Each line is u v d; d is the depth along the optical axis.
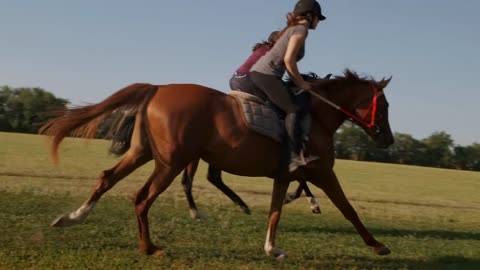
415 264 6.53
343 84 6.36
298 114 5.70
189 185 8.16
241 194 15.02
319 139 6.01
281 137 5.68
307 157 5.75
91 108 5.47
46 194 11.07
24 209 8.62
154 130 5.38
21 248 5.74
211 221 8.69
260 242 7.12
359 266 6.19
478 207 18.33
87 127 5.52
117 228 7.30
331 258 6.50
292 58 5.66
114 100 5.47
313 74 6.49
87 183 14.23
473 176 44.47
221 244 6.81
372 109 6.35
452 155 67.94
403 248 7.61
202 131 5.41
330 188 6.14
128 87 5.57
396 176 35.06
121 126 5.58
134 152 5.55
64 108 5.52
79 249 5.89
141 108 5.50
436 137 68.31
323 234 8.40
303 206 12.98
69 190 12.16
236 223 8.64
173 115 5.34
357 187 23.06
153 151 5.45
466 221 12.78
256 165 5.68
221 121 5.45
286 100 5.69
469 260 7.05
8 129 52.09
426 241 8.55
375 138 6.49
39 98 51.47
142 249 5.67
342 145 65.88
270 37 5.98
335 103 6.29
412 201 18.05
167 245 6.49
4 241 6.03
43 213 8.37
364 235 6.33
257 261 5.97
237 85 5.84
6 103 51.94
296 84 5.78
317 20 6.00
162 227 7.67
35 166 18.70
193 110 5.39
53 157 5.50
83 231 6.93
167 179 5.39
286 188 6.05
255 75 5.73
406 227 10.44
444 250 7.71
